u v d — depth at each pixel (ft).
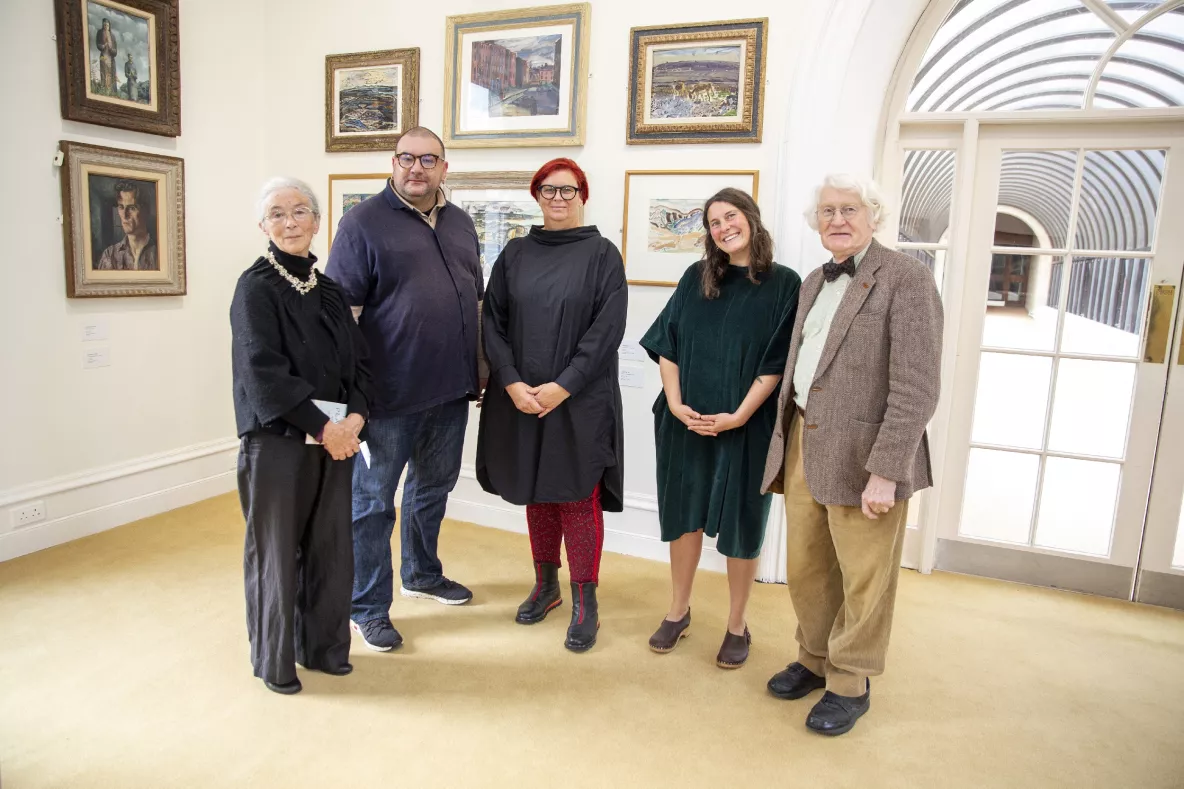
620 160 10.53
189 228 11.79
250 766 5.93
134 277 10.92
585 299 7.79
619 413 8.16
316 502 7.04
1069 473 9.90
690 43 9.93
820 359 6.31
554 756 6.23
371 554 7.96
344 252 7.58
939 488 10.37
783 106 9.62
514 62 10.87
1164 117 8.89
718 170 9.96
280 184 6.57
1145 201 9.27
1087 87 9.31
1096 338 9.59
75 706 6.61
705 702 7.12
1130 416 9.53
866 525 6.23
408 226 7.81
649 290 10.52
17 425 9.71
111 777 5.71
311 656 7.36
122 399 11.05
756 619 8.96
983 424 10.18
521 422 7.85
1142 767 6.30
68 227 10.02
